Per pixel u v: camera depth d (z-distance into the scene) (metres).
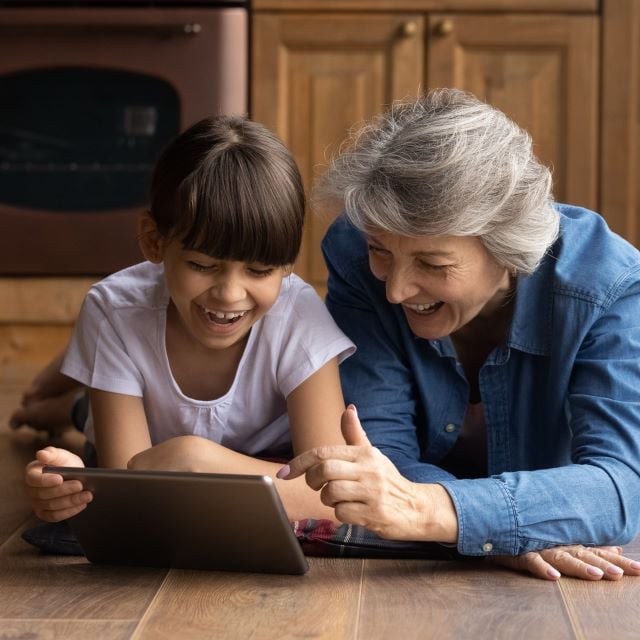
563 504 1.62
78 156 3.54
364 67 3.61
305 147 3.62
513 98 3.61
